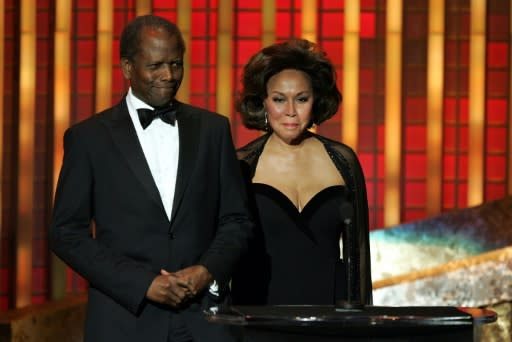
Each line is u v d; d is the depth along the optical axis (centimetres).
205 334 1131
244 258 1326
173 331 1133
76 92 2334
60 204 1155
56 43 2311
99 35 2309
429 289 1738
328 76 1338
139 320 1124
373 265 2155
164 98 1140
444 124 2316
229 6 2317
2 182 2322
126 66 1160
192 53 2331
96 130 1162
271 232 1326
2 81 2309
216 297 1139
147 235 1141
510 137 2297
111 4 2305
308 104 1327
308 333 894
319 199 1328
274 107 1324
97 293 1146
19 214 2317
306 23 2312
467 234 2144
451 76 2319
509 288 1734
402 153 2322
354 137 2300
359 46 2320
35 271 2327
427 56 2314
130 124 1166
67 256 1141
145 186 1141
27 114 2314
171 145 1168
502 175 2309
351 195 1347
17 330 1686
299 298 1320
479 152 2297
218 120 1198
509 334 1738
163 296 1101
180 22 2317
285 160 1352
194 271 1107
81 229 1154
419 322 868
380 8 2323
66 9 2311
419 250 2147
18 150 2314
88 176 1155
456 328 903
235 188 1192
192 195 1152
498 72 2305
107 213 1150
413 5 2320
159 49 1127
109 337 1123
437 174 2295
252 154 1364
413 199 2325
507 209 2153
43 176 2330
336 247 1341
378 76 2327
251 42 2345
